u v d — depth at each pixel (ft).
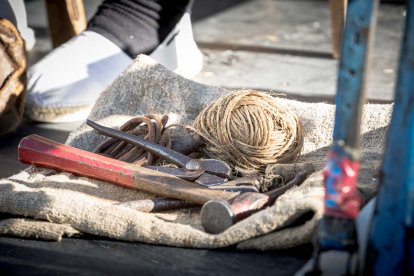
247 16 15.08
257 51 12.41
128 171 6.30
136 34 9.50
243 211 5.72
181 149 6.95
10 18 9.79
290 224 5.56
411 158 4.62
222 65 11.59
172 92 7.75
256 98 6.83
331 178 4.74
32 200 5.97
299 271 5.14
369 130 7.38
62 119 9.05
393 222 4.72
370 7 4.43
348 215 4.76
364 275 4.83
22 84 8.39
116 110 7.72
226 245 5.57
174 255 5.64
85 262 5.60
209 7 15.92
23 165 7.77
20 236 5.97
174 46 9.70
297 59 11.95
